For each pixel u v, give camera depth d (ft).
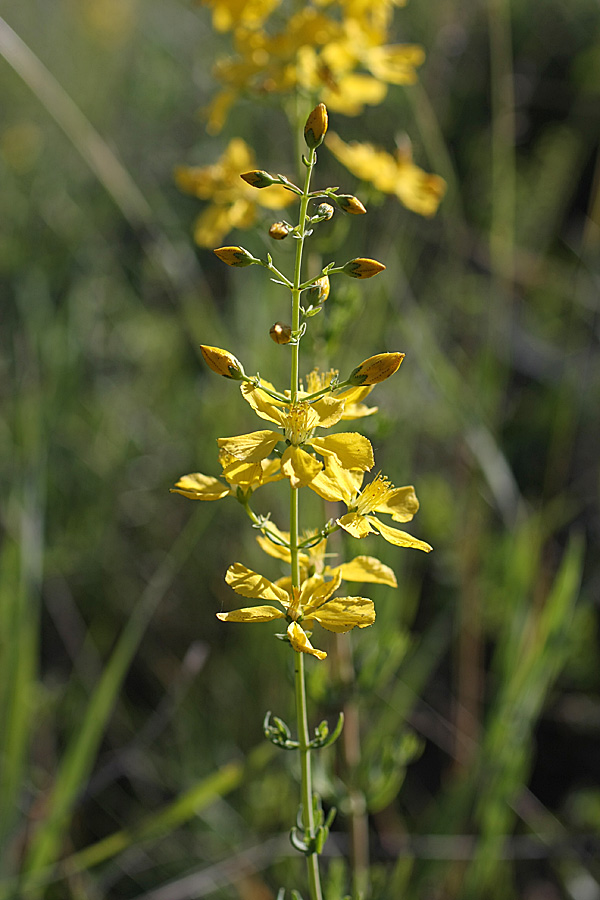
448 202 1.47
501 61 1.52
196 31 2.37
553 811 1.42
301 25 1.15
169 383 1.89
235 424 1.52
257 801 1.27
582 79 2.30
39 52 2.37
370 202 1.17
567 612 1.18
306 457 0.87
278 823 1.27
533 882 1.34
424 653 1.28
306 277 1.18
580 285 1.76
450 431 1.54
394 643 1.09
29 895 1.13
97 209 2.03
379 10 1.17
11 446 1.52
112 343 1.93
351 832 1.09
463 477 1.50
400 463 1.35
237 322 1.61
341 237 1.13
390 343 1.50
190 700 1.42
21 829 1.23
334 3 1.19
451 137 2.11
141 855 1.26
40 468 1.22
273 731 0.91
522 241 1.92
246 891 1.22
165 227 1.87
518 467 1.73
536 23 2.45
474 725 1.33
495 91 1.45
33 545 1.20
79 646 1.50
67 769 1.13
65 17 2.54
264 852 1.20
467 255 1.86
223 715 1.40
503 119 1.45
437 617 1.46
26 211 1.98
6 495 1.52
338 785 1.10
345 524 0.88
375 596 1.14
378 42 1.17
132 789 1.37
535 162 2.05
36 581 1.21
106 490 1.66
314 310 0.88
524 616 1.24
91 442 1.74
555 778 1.46
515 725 1.17
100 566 1.60
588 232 1.69
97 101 2.31
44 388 1.58
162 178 2.23
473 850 1.21
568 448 1.66
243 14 1.17
